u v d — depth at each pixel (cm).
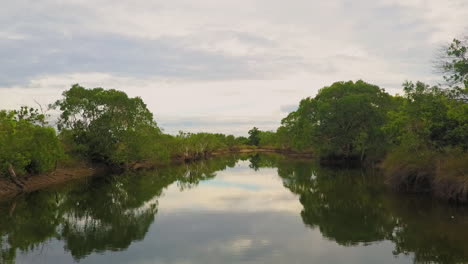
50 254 1773
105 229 2253
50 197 3503
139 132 6644
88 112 6444
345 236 1961
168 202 3128
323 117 6625
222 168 6856
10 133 3650
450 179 2480
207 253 1720
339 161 6781
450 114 2473
